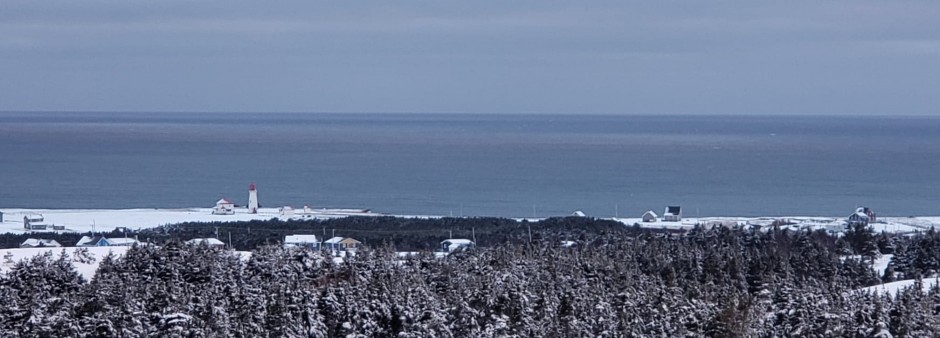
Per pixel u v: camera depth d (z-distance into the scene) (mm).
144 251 117750
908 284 128625
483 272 116312
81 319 87000
